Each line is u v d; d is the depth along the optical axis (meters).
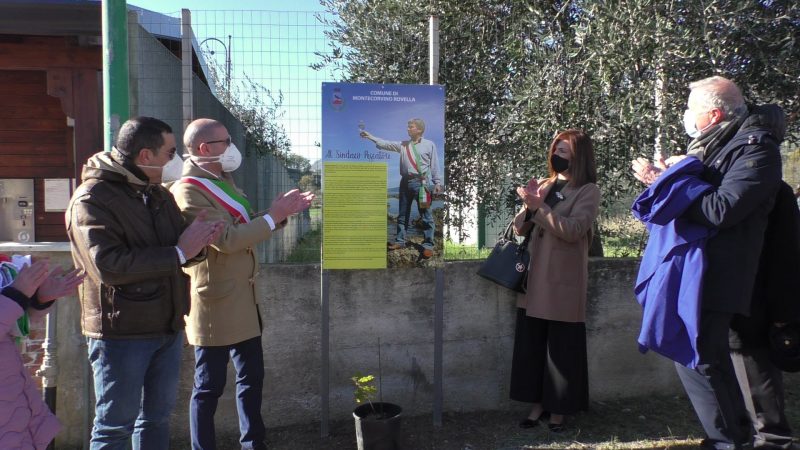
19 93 6.08
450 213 5.33
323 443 3.70
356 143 3.68
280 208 3.01
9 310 2.04
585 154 3.72
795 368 3.12
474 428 3.90
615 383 4.37
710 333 2.88
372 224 3.71
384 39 5.23
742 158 2.77
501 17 5.14
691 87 3.10
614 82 4.25
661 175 2.89
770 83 4.38
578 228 3.53
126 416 2.50
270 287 3.86
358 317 3.97
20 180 6.12
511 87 4.84
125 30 3.07
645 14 4.01
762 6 4.20
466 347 4.14
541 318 3.65
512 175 4.95
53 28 4.77
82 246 2.36
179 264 2.44
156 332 2.51
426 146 3.74
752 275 2.88
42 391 3.56
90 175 2.42
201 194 2.93
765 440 3.27
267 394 3.88
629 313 4.36
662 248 2.96
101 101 5.24
